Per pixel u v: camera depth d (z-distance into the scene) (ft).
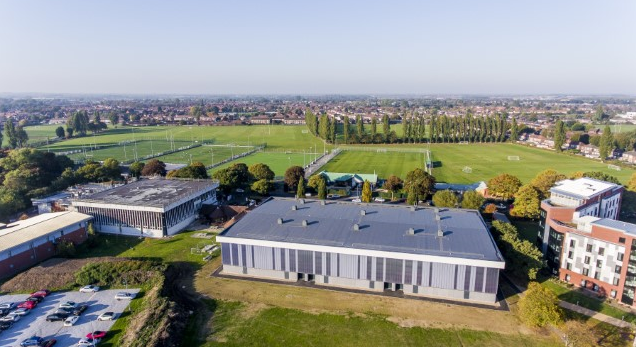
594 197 305.73
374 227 285.43
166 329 202.59
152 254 310.65
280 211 322.75
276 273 270.26
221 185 462.19
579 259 258.37
